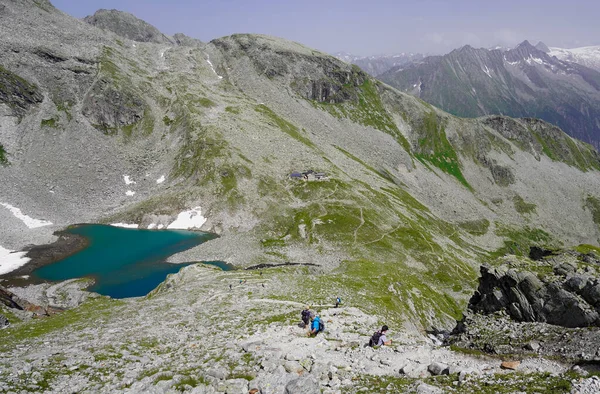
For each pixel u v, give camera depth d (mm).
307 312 31422
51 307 74562
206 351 23625
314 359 20438
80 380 18062
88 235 127812
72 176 158125
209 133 182875
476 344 27484
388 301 61719
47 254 110062
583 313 27906
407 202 196625
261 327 31547
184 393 15961
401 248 131750
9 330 35500
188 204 147625
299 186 163250
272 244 125750
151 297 61969
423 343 27312
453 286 113812
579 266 33781
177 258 112500
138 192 160875
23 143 161500
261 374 17609
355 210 150625
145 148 185375
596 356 18547
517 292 33906
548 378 14648
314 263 111500
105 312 45719
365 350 22672
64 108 186500
